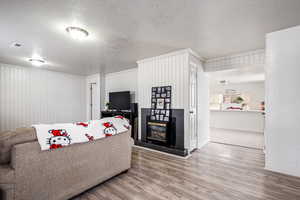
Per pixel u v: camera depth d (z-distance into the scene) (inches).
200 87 149.5
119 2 67.1
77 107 247.9
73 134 64.4
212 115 269.0
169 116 133.2
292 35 88.0
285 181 81.5
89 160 70.2
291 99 87.5
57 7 70.3
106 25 87.9
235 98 277.7
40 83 205.2
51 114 215.9
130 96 196.4
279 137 91.3
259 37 103.7
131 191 72.4
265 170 95.3
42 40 108.7
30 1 65.6
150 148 141.9
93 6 69.9
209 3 67.9
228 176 87.7
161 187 76.1
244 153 129.3
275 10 72.9
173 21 83.7
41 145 53.8
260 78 217.3
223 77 208.2
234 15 77.5
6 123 175.6
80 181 66.6
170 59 135.5
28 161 51.6
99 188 74.8
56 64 179.2
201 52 134.6
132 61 164.1
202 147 147.3
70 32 91.9
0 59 158.2
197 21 83.4
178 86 130.0
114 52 134.5
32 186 52.5
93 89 248.5
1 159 50.4
